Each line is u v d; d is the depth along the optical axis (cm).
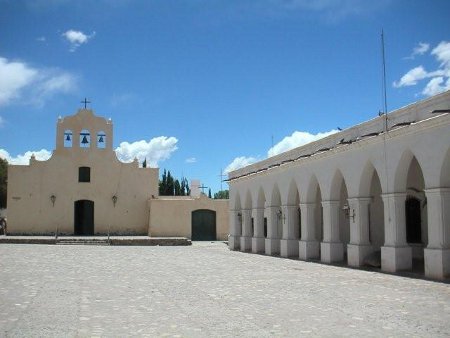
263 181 3114
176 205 4881
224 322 1007
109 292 1445
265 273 1939
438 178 1611
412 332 902
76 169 4922
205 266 2269
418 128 1673
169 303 1248
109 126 5009
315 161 2425
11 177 4819
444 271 1598
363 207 2070
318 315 1067
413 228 2152
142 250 3497
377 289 1435
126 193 4994
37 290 1490
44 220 4828
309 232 2539
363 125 2073
